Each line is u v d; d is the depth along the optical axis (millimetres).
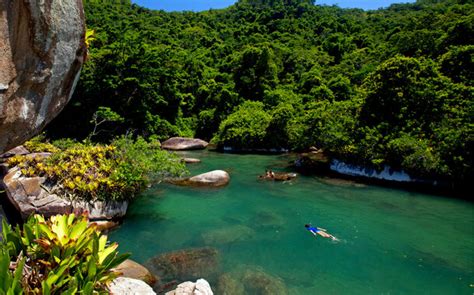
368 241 8867
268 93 34156
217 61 47375
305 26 66750
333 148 18094
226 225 9828
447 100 16828
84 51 3695
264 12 77312
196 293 5355
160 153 11352
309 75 37219
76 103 25297
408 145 15258
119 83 26344
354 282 6781
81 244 3424
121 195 9539
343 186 15062
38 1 2699
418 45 30188
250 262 7508
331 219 10609
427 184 15219
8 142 3076
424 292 6461
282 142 26375
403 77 17750
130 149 10453
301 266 7402
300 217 10750
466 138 14203
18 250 3527
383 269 7340
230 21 79688
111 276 3443
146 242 8398
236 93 35938
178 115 33281
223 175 15047
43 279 3035
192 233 9125
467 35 24016
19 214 8656
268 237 9008
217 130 33406
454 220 10625
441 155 14836
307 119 20500
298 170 18641
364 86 20734
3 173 9820
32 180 8617
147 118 27953
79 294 3016
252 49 39625
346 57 44312
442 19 32812
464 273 7195
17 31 2635
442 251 8305
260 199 12742
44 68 3057
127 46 28125
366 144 16609
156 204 11688
